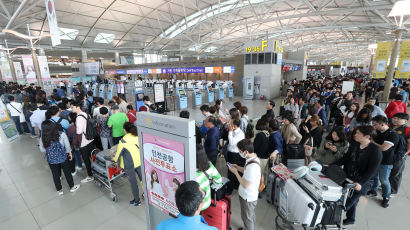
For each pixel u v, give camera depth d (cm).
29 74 1297
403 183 328
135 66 2845
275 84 1463
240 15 2189
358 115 338
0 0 1178
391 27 1761
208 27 2447
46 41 2031
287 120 327
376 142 264
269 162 317
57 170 306
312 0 1634
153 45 2894
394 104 432
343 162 242
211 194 206
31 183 350
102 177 312
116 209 282
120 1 1583
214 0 1797
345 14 1925
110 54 3228
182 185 107
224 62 1952
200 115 933
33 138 581
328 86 857
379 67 869
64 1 1427
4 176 374
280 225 243
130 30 2216
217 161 422
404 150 267
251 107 1112
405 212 261
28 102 582
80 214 273
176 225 103
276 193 274
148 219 184
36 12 1496
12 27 1620
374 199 289
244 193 200
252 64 1450
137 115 160
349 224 240
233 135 297
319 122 334
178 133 132
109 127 383
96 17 1780
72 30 1933
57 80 2023
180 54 3516
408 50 740
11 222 259
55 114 346
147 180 172
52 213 275
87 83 1942
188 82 2042
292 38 3588
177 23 2275
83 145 337
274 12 2072
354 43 3916
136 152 268
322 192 199
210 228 106
